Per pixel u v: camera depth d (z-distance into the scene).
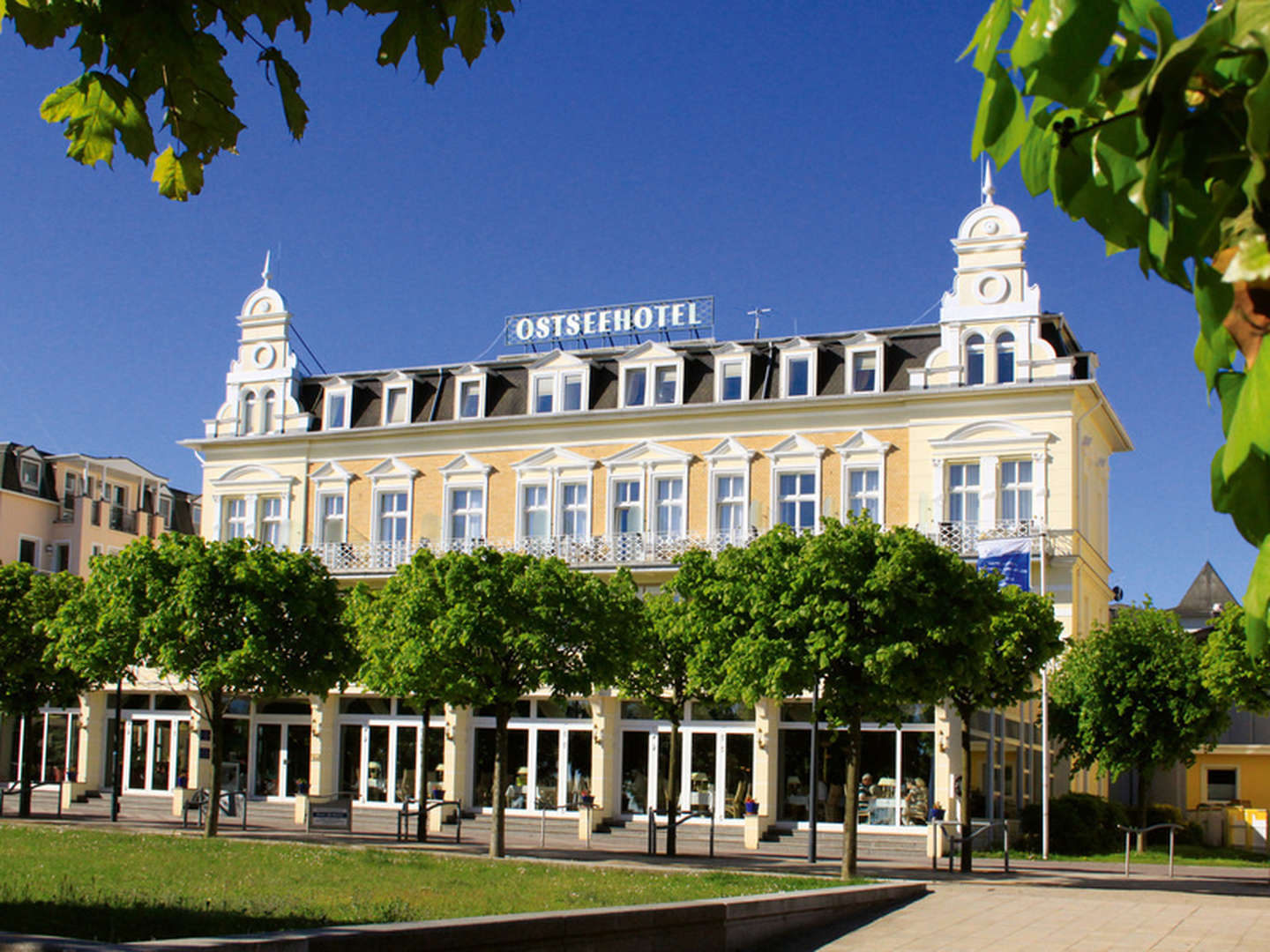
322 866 19.56
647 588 40.34
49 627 29.83
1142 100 1.85
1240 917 17.66
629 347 42.19
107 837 24.41
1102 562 40.97
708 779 35.94
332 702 40.19
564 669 25.39
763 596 23.03
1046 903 18.94
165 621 27.48
